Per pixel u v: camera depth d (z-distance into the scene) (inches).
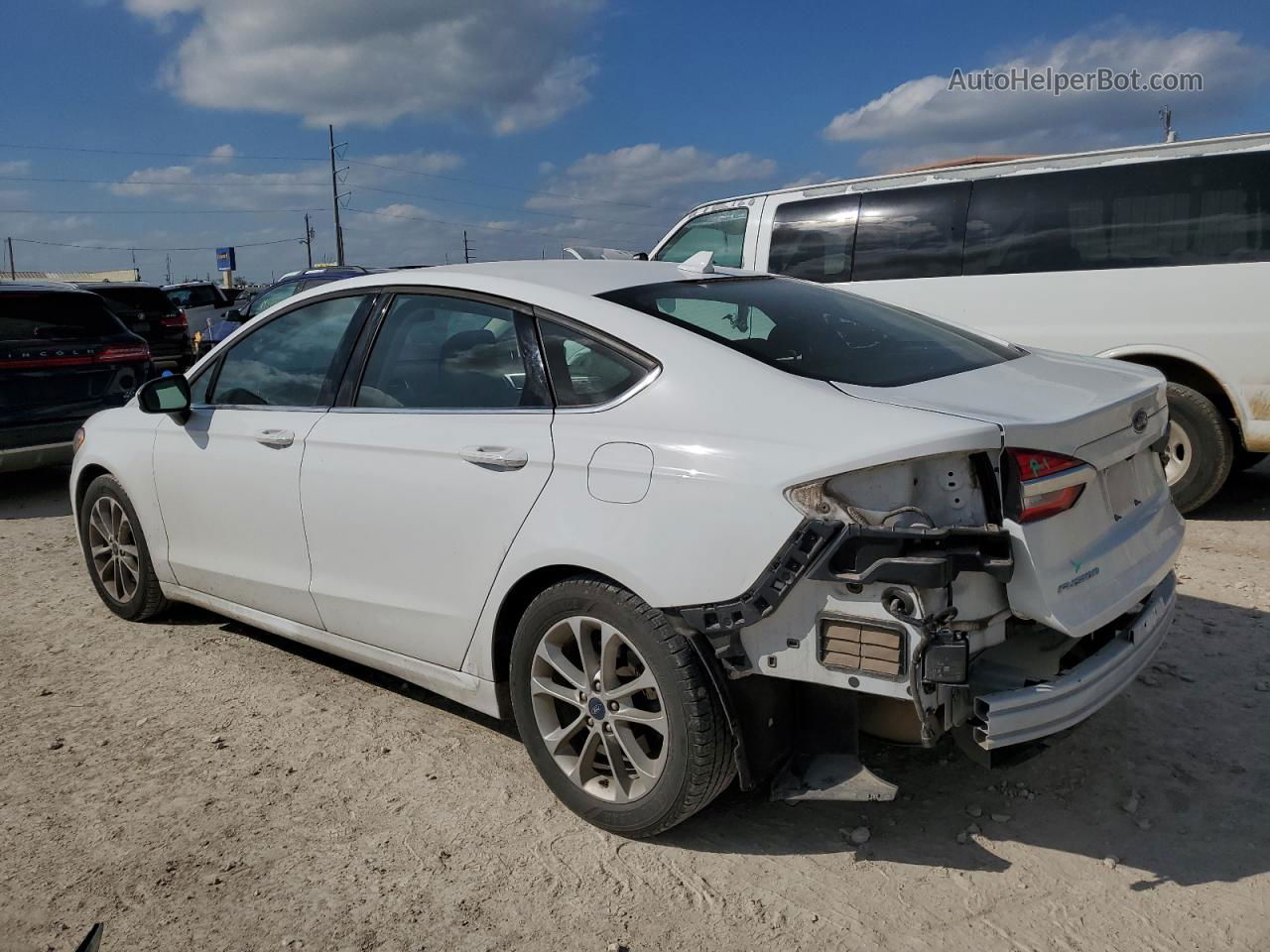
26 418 309.0
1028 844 113.4
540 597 117.5
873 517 96.4
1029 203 255.4
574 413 118.2
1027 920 100.3
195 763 137.0
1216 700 144.6
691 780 107.2
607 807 116.1
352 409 144.3
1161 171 238.5
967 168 265.1
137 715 152.5
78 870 113.0
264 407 158.6
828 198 288.4
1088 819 117.8
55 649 181.3
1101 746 133.6
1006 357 133.6
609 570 109.5
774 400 105.5
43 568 237.3
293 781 131.5
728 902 104.6
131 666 171.8
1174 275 237.0
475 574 124.8
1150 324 240.7
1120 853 111.1
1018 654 105.3
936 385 111.3
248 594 163.0
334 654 162.1
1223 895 103.1
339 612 145.9
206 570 169.5
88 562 199.0
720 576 102.2
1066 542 102.2
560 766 120.5
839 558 96.6
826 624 99.2
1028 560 97.4
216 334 615.2
